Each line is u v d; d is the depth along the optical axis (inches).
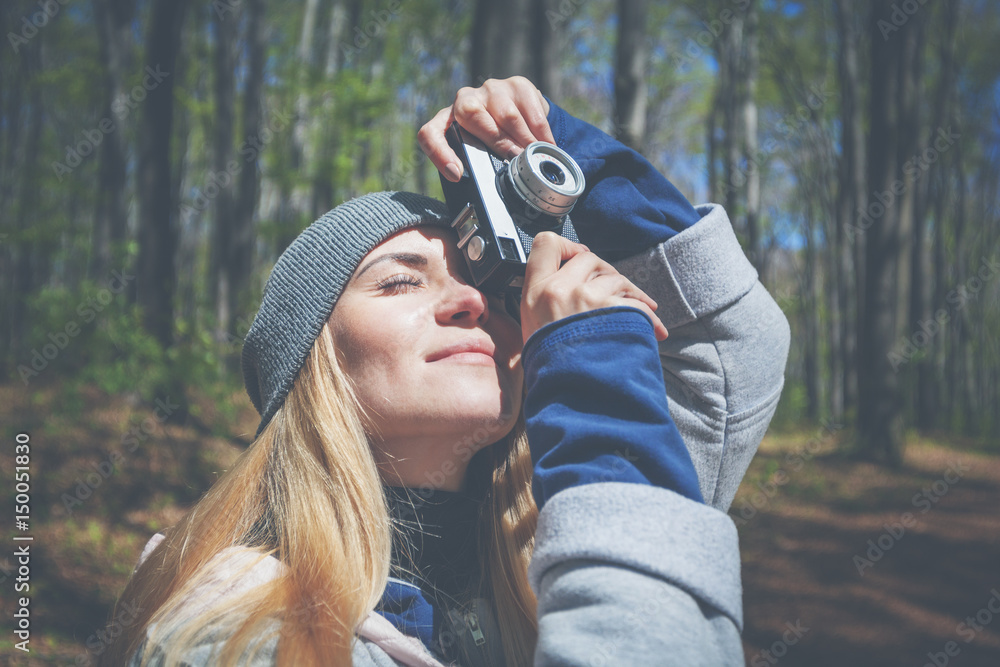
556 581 29.6
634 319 34.4
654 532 29.1
